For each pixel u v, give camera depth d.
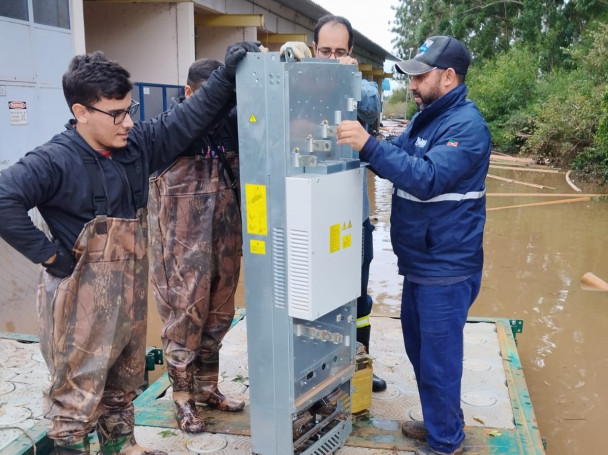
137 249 2.20
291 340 2.26
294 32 16.17
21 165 1.96
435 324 2.50
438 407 2.54
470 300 2.58
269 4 13.95
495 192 11.78
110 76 1.99
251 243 2.28
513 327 4.23
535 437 2.75
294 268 2.19
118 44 10.59
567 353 4.65
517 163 16.30
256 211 2.24
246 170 2.23
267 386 2.35
